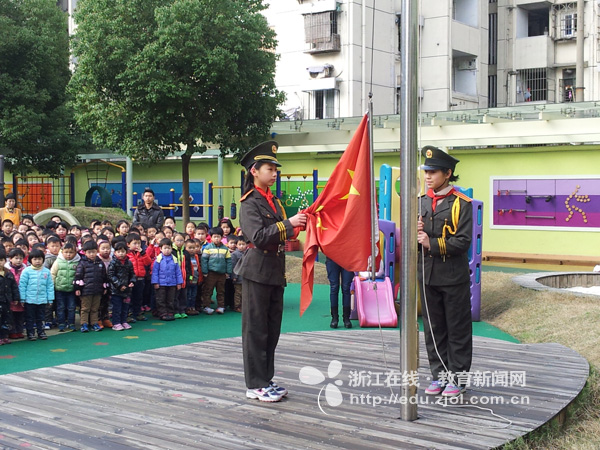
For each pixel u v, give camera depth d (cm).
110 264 868
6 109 1942
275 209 479
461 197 484
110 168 2381
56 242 882
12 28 1967
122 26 1462
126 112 1495
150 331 870
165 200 2283
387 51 2673
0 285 772
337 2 2591
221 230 1035
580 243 1647
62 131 2080
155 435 404
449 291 477
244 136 1697
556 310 852
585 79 2677
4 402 471
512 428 416
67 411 451
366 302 892
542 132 1491
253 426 419
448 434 404
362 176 450
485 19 2830
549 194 1680
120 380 530
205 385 515
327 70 2619
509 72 2827
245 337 476
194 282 995
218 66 1456
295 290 1223
